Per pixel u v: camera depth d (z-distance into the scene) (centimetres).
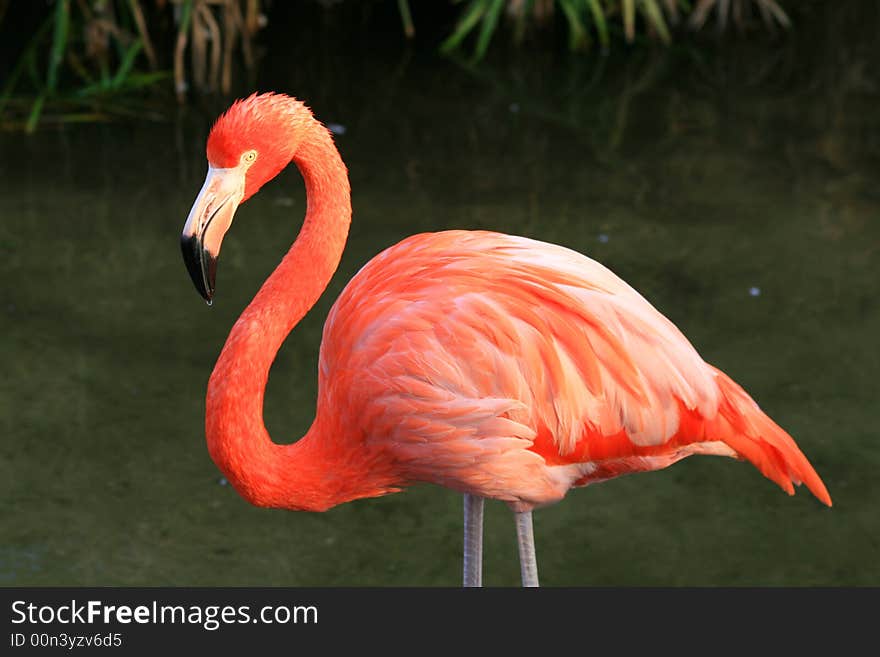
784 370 876
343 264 996
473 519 594
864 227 1089
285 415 822
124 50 1347
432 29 1545
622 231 1072
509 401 535
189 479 769
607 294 554
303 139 540
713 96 1377
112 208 1103
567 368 540
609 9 1515
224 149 524
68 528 719
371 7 1603
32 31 1459
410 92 1366
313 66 1420
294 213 1105
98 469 772
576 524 740
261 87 1353
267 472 555
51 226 1069
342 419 564
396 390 545
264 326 546
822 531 729
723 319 937
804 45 1526
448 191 1139
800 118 1322
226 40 1337
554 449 551
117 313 942
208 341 909
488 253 565
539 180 1170
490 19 1420
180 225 1079
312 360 895
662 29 1482
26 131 1245
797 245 1057
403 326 545
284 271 553
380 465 574
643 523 740
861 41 1541
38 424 811
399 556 709
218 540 717
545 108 1337
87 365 876
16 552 696
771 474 568
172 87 1351
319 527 737
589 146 1249
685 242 1057
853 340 916
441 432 545
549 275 554
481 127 1287
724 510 753
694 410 550
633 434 549
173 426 816
